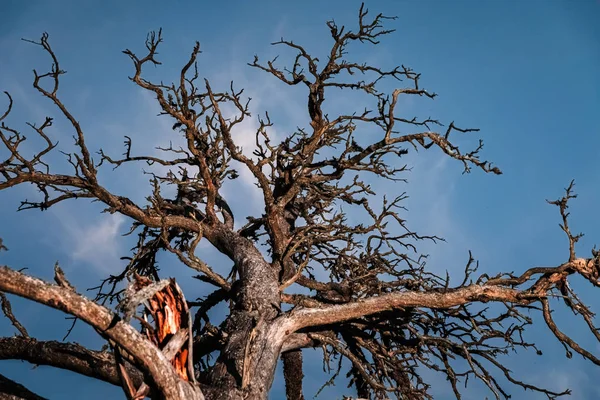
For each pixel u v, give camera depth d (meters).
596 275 29.89
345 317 30.09
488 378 31.61
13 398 23.28
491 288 30.88
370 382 31.17
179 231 38.91
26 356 26.61
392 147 35.53
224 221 38.91
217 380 25.69
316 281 35.38
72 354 26.08
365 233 37.22
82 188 33.75
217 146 35.53
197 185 37.09
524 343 32.00
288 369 36.88
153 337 20.08
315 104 35.38
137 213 34.78
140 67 32.03
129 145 35.09
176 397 19.17
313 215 38.94
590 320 30.20
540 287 30.59
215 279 32.53
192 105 34.12
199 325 37.16
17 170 32.22
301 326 29.33
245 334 28.17
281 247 34.41
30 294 17.22
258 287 31.27
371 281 36.12
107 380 25.80
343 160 36.59
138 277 19.55
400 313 33.03
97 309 17.75
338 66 35.09
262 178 35.47
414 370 34.25
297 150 37.31
